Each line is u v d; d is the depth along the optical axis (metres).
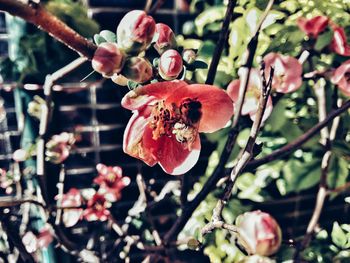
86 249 0.27
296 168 0.28
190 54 0.14
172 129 0.13
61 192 0.25
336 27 0.19
